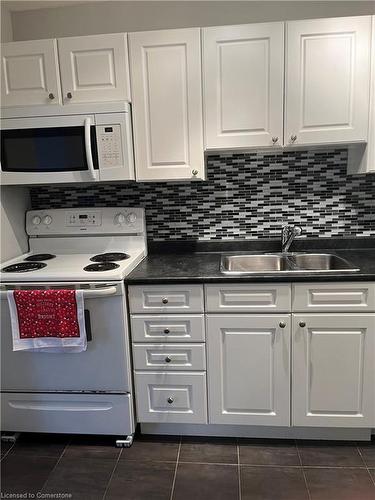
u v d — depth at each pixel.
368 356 1.88
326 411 1.95
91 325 1.91
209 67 1.96
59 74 2.04
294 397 1.95
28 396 2.03
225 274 1.90
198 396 1.99
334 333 1.87
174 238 2.47
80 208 2.38
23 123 2.06
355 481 1.74
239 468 1.83
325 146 2.22
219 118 2.00
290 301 1.86
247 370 1.94
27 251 2.43
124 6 2.28
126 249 2.36
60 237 2.40
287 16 2.19
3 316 1.94
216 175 2.37
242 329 1.91
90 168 2.04
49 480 1.80
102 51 2.00
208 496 1.68
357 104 1.92
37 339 1.89
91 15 2.31
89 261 2.15
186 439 2.06
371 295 1.82
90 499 1.69
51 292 1.84
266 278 1.84
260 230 2.40
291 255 2.30
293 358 1.91
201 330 1.92
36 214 2.41
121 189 2.45
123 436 2.05
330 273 1.83
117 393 1.98
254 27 1.90
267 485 1.73
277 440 2.03
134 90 2.01
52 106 2.04
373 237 2.33
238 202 2.39
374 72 1.89
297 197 2.34
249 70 1.94
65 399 2.01
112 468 1.87
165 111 2.02
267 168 2.33
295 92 1.94
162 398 2.01
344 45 1.88
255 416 1.98
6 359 2.00
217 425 2.06
